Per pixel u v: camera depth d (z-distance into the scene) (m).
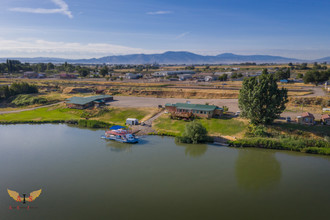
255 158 59.94
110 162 57.38
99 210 39.16
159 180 49.00
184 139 70.56
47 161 57.78
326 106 97.06
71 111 106.31
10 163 56.66
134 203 41.16
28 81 198.75
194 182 48.41
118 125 84.44
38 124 92.06
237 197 43.38
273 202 41.97
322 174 51.66
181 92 137.75
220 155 61.91
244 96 76.38
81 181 48.38
